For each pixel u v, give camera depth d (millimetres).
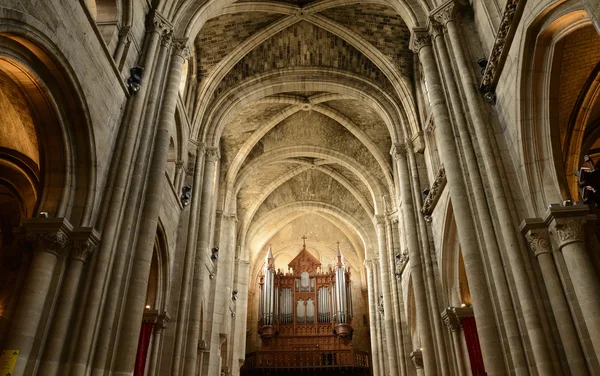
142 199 12227
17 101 11680
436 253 17688
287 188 34500
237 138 27031
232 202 27516
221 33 20406
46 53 9219
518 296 9906
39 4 8805
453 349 15969
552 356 8938
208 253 21406
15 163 13383
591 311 8516
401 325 24203
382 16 20281
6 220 14883
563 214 9367
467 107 12820
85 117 10422
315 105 25969
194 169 19672
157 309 15195
